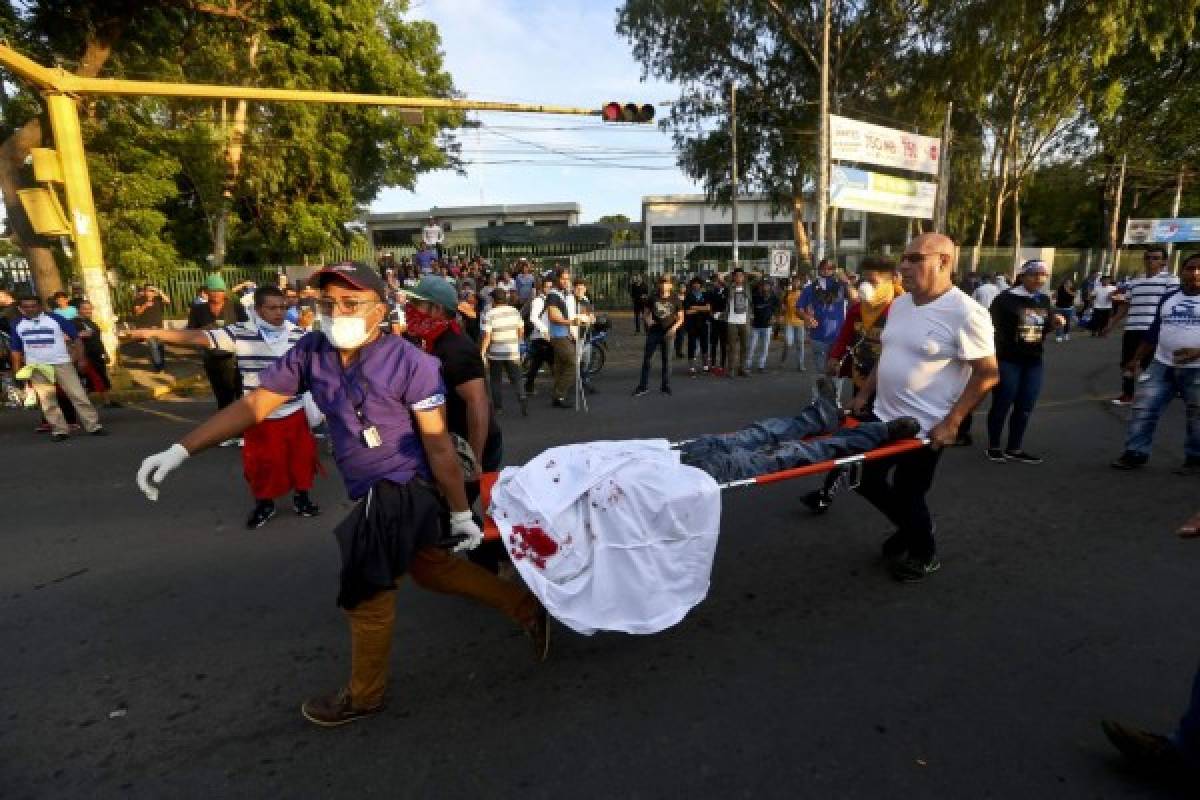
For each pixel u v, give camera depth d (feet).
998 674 9.63
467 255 87.86
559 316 29.30
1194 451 19.06
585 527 9.39
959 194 94.07
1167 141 105.29
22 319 24.56
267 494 15.97
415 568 8.78
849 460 11.34
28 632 11.39
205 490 18.84
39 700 9.52
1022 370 19.80
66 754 8.38
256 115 68.59
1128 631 10.75
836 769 7.82
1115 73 90.89
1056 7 76.18
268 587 12.92
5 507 17.80
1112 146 106.11
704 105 90.99
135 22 48.08
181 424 28.09
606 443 11.01
